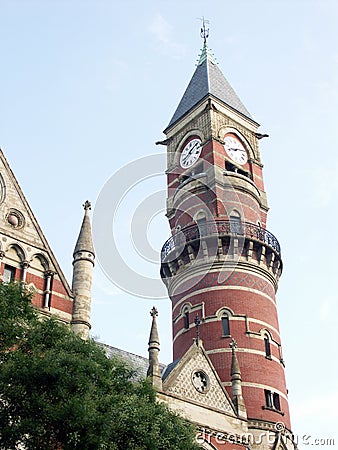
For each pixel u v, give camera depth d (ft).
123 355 144.46
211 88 188.96
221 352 146.00
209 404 126.93
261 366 146.20
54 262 116.16
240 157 182.19
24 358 73.82
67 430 70.54
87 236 120.88
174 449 82.99
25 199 118.11
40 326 81.00
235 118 188.44
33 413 71.31
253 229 165.07
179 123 193.16
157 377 120.88
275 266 167.12
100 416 72.28
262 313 155.02
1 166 117.60
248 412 137.90
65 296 114.11
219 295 154.30
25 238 114.73
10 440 70.13
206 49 210.38
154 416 82.89
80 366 74.84
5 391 71.67
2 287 82.07
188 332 153.89
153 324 130.82
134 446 78.13
